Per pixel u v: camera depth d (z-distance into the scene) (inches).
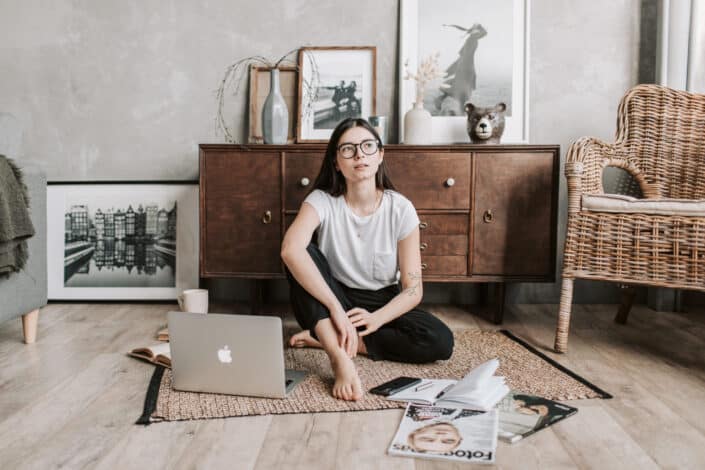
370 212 70.4
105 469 43.8
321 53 103.0
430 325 67.2
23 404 56.7
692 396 59.2
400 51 101.7
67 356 72.6
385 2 102.7
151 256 105.0
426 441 47.4
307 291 63.4
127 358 71.7
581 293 106.6
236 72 104.3
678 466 44.3
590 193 79.7
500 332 85.4
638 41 102.7
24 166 76.0
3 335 82.6
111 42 104.8
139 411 55.0
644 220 70.8
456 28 101.3
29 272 76.1
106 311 98.4
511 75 101.3
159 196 105.1
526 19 101.0
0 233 66.4
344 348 60.7
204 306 86.5
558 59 103.0
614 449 47.0
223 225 91.1
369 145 66.2
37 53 105.5
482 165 89.3
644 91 91.3
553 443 48.0
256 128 103.2
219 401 57.0
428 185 89.4
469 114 95.5
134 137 106.0
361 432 50.1
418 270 69.7
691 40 97.0
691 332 86.0
